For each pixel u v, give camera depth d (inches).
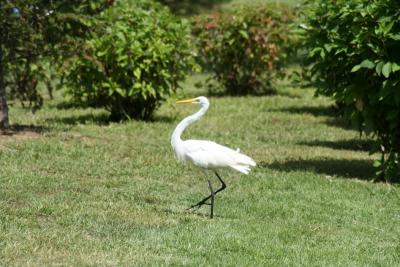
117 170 546.3
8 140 613.9
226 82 1054.4
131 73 760.3
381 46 510.3
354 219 454.3
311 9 631.2
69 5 658.8
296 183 537.3
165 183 522.0
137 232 401.1
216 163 430.9
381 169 551.5
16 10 641.6
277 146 690.8
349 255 382.6
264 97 1023.0
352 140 738.2
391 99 524.1
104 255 359.9
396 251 394.6
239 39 1031.0
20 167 532.4
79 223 411.2
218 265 353.7
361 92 538.6
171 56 777.6
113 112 778.8
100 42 744.3
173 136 444.1
